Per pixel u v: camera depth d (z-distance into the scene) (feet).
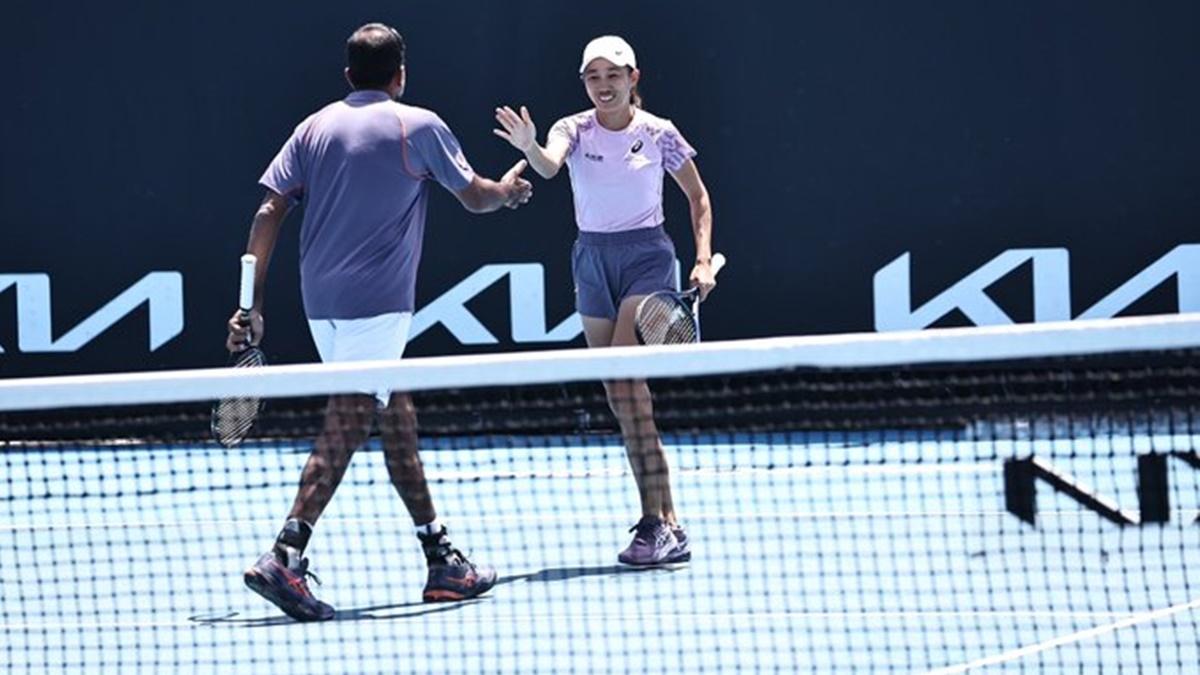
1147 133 144.77
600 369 67.72
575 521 113.09
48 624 86.58
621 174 97.96
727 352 67.15
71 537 107.04
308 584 91.15
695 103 146.10
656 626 82.99
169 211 148.77
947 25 145.18
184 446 141.38
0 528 113.29
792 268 146.61
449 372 68.33
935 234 146.00
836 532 105.09
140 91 148.25
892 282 146.30
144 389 68.85
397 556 102.27
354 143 88.79
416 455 88.79
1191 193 144.97
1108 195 145.18
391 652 79.25
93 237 148.97
